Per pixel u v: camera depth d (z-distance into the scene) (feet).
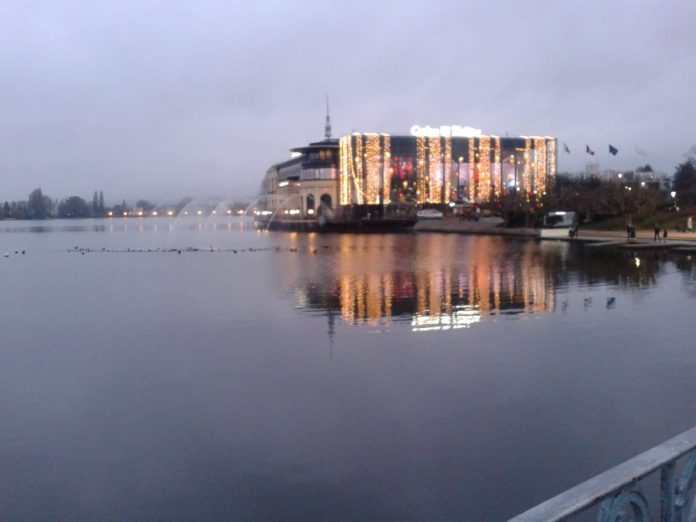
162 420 40.06
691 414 39.83
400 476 32.30
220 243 230.27
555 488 30.94
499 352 55.06
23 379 49.08
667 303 79.66
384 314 74.49
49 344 60.54
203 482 31.96
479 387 45.37
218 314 75.56
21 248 209.05
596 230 236.43
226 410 41.52
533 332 63.21
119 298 89.86
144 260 155.63
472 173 368.27
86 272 127.54
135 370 51.19
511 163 372.79
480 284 100.94
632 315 71.87
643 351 54.85
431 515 28.78
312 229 339.98
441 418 39.60
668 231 209.15
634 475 9.63
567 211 274.16
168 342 60.85
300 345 58.59
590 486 9.36
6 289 100.94
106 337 63.46
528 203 282.36
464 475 32.32
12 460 34.78
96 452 35.60
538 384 45.88
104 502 30.30
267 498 30.50
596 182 301.43
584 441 36.04
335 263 141.69
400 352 55.42
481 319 70.69
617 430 37.50
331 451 35.19
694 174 282.97
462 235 267.80
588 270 118.83
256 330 65.77
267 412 41.04
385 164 356.79
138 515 29.22
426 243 216.13
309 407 41.81
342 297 88.33
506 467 33.06
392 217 344.28
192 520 28.66
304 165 383.45
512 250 174.09
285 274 119.14
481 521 28.30
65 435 38.01
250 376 48.88
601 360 52.06
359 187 353.72
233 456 34.78
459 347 57.11
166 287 101.45
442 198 364.38
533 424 38.47
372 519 28.53
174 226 486.38
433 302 83.20
